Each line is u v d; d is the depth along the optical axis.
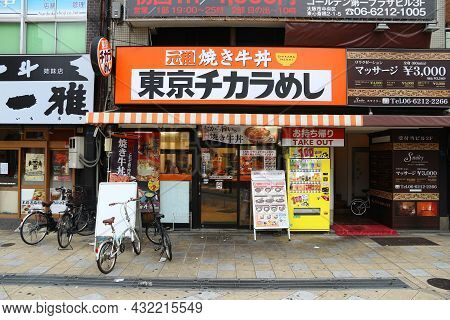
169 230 9.20
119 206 7.40
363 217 11.20
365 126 8.10
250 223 9.33
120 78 8.62
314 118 7.84
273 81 8.58
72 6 9.42
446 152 9.38
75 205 8.67
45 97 8.96
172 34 9.53
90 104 8.92
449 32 9.44
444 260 6.98
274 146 9.32
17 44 9.52
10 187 9.80
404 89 8.56
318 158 9.05
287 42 8.78
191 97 8.59
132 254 7.35
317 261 6.92
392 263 6.80
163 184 9.34
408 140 9.37
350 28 8.74
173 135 9.39
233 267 6.57
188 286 5.71
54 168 9.71
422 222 9.34
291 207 9.03
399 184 9.37
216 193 9.40
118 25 9.25
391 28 8.77
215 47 8.59
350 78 8.58
